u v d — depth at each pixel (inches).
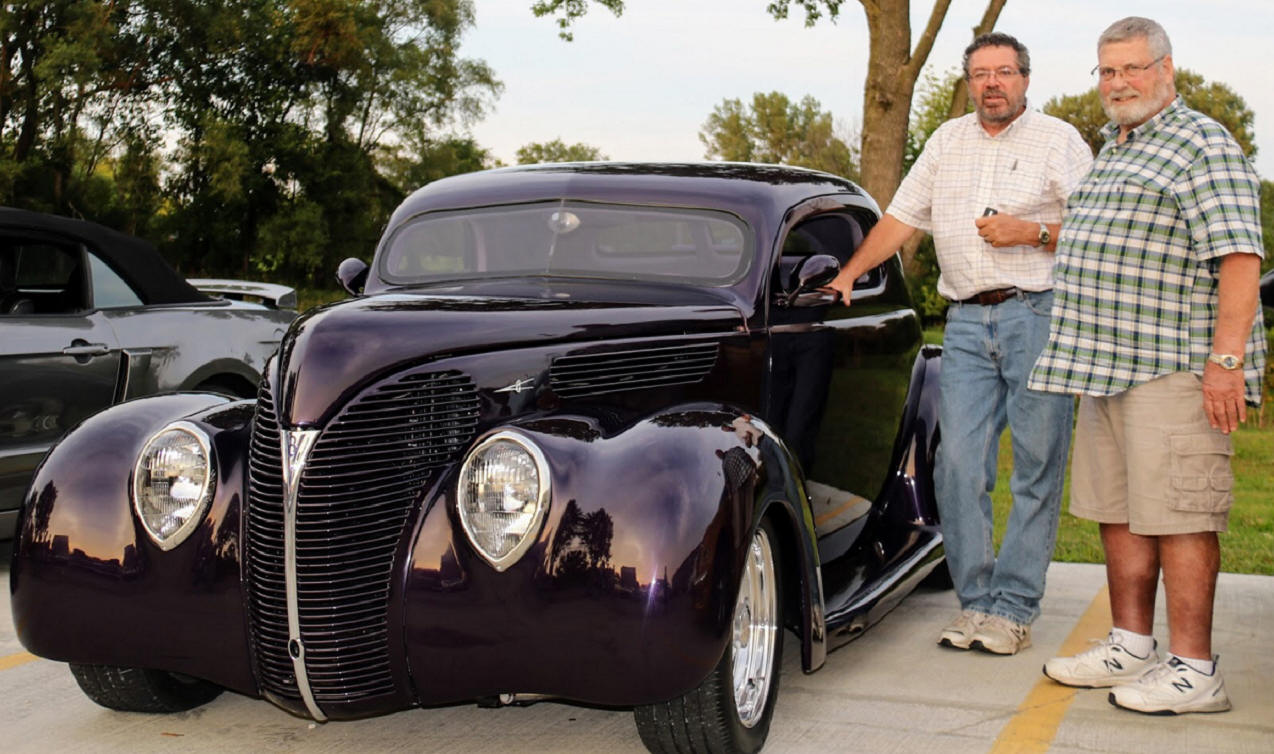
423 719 152.6
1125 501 158.2
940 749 138.9
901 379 206.7
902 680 165.8
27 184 1628.9
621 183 177.0
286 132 1830.7
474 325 134.8
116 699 149.6
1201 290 146.6
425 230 180.1
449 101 2006.6
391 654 124.3
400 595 123.4
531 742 144.2
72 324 240.8
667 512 119.6
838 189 197.2
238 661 130.2
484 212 178.5
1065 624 194.7
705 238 169.0
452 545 122.6
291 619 124.4
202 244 1913.1
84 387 241.8
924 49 727.1
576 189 176.7
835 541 185.2
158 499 132.0
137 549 132.0
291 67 1862.7
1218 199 141.9
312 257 1857.8
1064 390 152.4
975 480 179.9
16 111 1610.5
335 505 124.0
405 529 125.2
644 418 132.7
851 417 187.5
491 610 120.3
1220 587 216.2
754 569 137.6
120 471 136.1
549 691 120.8
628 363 145.2
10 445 228.7
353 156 1929.1
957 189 179.0
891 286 210.5
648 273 168.6
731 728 128.5
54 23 1605.6
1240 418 142.5
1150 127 149.1
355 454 125.0
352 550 124.5
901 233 184.2
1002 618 179.0
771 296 166.7
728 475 125.4
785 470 137.0
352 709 125.3
